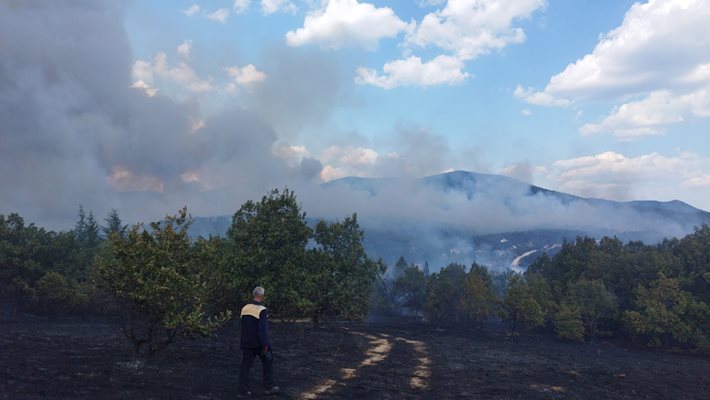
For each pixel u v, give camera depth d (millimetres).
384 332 45469
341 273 28125
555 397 16109
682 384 23172
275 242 24938
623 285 55406
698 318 46031
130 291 14219
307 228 26328
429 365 22781
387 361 22906
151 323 14641
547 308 53781
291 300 24188
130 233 14508
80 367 13578
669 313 45844
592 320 51219
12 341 18984
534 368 25109
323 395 12844
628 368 29422
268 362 12242
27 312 36000
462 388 16391
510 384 18266
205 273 16500
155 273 13977
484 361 27062
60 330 25656
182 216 15344
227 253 23719
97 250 45406
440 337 44906
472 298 56125
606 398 17078
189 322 13961
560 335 49469
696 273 51500
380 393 13961
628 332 52406
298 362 19328
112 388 11242
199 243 15727
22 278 33875
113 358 15617
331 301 26859
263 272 24281
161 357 16406
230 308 24328
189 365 15523
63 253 37938
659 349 47062
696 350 44781
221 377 13859
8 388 10477
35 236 36875
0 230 35469
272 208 25938
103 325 30031
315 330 37375
